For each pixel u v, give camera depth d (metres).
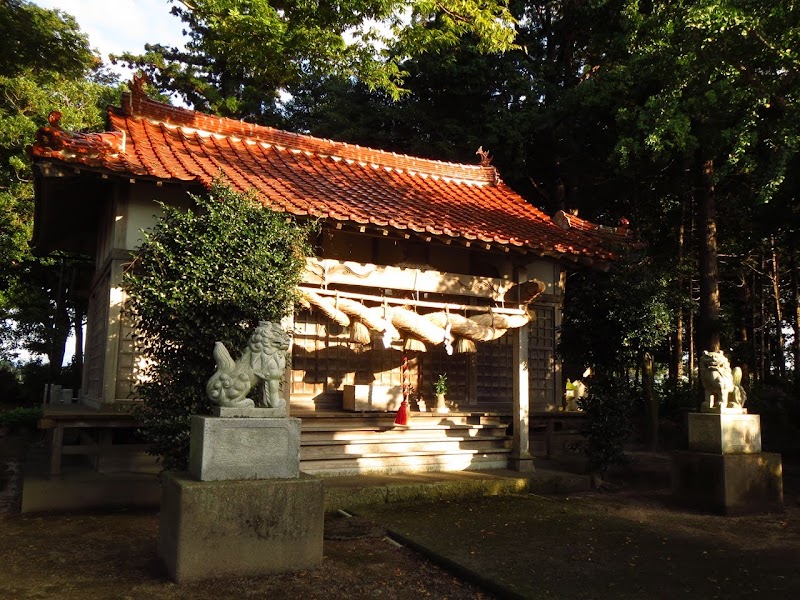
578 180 18.88
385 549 5.98
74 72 13.76
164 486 5.29
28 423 16.94
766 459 8.02
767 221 13.70
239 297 6.38
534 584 4.80
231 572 4.77
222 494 4.77
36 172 8.69
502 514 7.48
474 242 9.27
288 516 5.00
